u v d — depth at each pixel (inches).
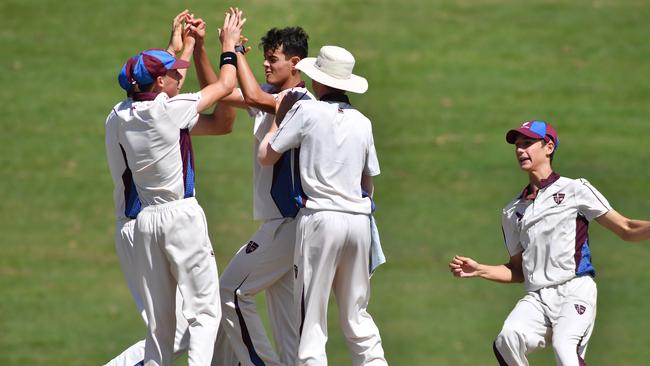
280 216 1098.1
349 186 1034.7
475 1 4778.5
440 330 3142.2
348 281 1057.5
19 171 3882.9
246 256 1106.1
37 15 4621.1
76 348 3080.7
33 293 3336.6
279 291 1131.9
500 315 3240.7
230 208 3599.9
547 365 2918.3
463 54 4448.8
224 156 3927.2
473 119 4111.7
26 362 2967.5
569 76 4333.2
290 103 1081.4
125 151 1018.7
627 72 4355.3
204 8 4530.0
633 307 3275.1
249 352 1101.1
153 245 1026.7
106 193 3804.1
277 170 1096.2
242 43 1109.1
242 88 1068.5
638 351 3034.0
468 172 3853.3
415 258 3494.1
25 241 3609.7
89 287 3430.1
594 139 3976.4
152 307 1041.5
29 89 4222.4
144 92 1016.9
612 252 3619.6
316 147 1027.9
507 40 4532.5
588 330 1103.6
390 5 4707.2
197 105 1019.3
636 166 3816.4
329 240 1022.4
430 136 4042.8
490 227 3577.8
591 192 1120.2
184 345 1080.2
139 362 1119.6
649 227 1091.3
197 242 1023.0
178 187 1016.9
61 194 3782.0
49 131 4047.7
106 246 3609.7
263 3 4549.7
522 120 4079.7
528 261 1133.1
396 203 3715.6
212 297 1035.3
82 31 4503.0
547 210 1125.1
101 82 4242.1
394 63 4362.7
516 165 3885.3
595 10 4766.2
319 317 1043.9
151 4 4660.4
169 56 1023.6
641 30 4603.8
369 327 1082.1
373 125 4082.2
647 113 4136.3
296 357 1055.6
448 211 3673.7
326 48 1062.4
